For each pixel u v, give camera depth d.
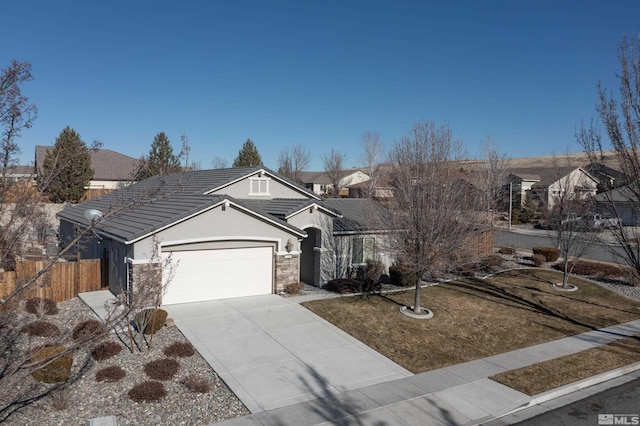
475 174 38.06
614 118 11.20
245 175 21.59
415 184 15.45
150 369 10.52
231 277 17.03
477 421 8.91
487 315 16.17
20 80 5.50
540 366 11.80
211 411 9.02
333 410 9.18
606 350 13.15
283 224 17.59
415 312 15.80
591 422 8.98
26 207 5.90
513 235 41.06
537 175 55.44
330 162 71.50
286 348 12.45
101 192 38.56
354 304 16.61
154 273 13.16
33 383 9.66
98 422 8.22
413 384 10.54
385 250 16.44
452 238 14.64
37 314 13.59
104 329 6.66
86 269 17.38
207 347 12.27
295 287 17.73
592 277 23.02
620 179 12.02
